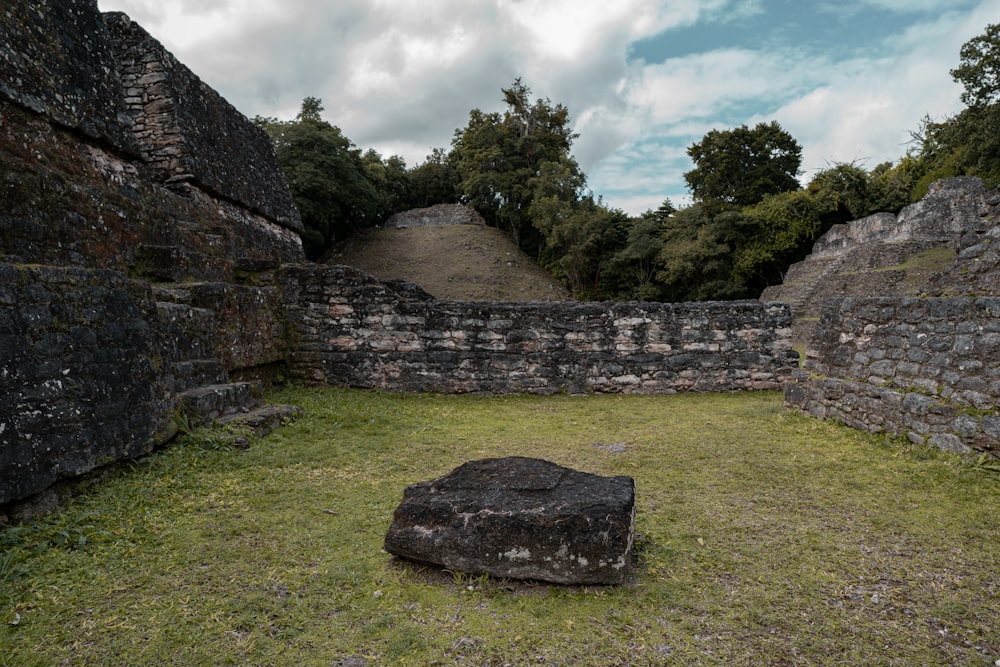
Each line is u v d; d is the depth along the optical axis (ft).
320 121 128.67
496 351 32.94
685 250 107.55
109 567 10.56
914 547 11.85
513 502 10.69
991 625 9.05
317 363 32.81
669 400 31.01
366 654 8.29
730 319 33.91
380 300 32.73
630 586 10.21
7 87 20.80
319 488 15.24
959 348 17.95
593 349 33.42
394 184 174.70
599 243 124.67
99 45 27.09
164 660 8.04
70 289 14.01
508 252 143.13
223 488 14.85
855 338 23.21
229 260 32.86
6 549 10.80
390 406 27.73
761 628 9.02
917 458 17.81
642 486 15.89
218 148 40.27
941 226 95.86
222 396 20.21
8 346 12.08
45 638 8.43
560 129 159.84
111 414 14.75
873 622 9.16
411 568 10.75
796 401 26.25
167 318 20.01
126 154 28.22
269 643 8.47
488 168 158.20
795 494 15.14
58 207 22.25
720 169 128.88
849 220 121.19
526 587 10.16
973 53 87.92
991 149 86.89
